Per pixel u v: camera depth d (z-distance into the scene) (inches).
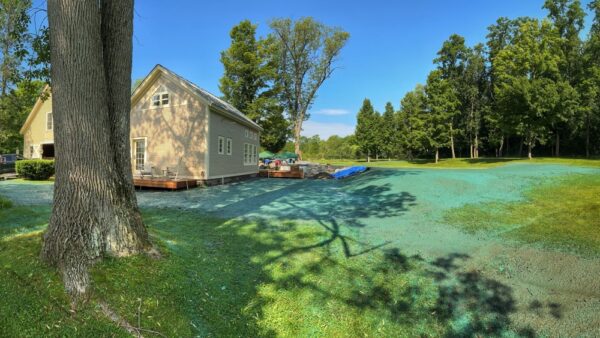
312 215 282.4
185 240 196.7
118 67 144.4
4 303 97.7
